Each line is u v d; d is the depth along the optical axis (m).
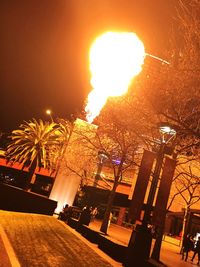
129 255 13.39
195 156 23.41
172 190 36.56
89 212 23.47
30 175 49.00
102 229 23.30
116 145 26.48
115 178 24.25
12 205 26.81
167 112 13.09
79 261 12.59
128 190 51.06
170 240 35.75
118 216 52.50
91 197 50.38
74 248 15.18
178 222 39.81
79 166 31.00
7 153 54.44
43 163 49.31
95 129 26.12
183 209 35.19
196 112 14.50
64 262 11.81
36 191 62.06
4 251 11.12
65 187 32.03
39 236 16.33
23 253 11.62
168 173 13.66
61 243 15.75
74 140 28.33
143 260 13.10
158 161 13.98
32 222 20.72
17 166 63.56
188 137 18.84
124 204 53.41
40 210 29.64
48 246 14.19
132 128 19.31
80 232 21.81
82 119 27.98
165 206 13.42
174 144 17.22
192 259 22.12
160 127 13.40
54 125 49.38
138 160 26.53
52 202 30.52
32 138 49.50
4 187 26.09
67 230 21.59
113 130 23.80
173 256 22.56
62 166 31.89
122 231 36.47
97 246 17.69
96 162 31.34
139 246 13.27
